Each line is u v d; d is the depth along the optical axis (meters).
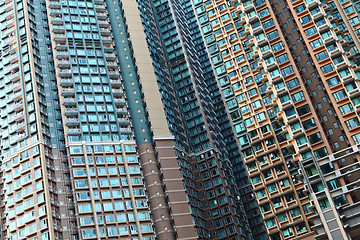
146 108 129.88
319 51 102.38
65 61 129.50
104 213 109.38
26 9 134.12
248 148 114.94
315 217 89.12
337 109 96.12
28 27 131.25
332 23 108.81
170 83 146.62
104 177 114.44
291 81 102.56
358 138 92.56
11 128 120.94
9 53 130.38
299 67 103.38
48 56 130.12
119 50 139.00
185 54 152.88
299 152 96.31
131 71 136.50
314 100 99.31
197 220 118.81
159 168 121.44
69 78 127.62
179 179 121.38
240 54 122.00
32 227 106.06
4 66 129.50
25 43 129.38
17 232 107.44
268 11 110.69
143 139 124.94
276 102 104.50
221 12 128.88
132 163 119.00
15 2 136.50
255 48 117.62
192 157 134.88
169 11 163.12
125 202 112.44
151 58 141.25
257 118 114.94
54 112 121.81
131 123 127.56
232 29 125.44
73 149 116.56
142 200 114.19
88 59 132.38
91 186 112.00
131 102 130.75
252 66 119.62
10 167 115.81
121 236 107.56
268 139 112.25
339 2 114.50
